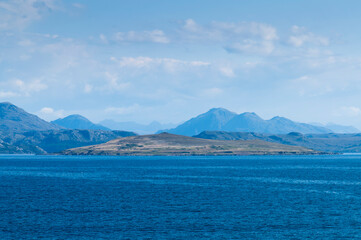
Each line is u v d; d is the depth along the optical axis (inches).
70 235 2765.7
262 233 2812.5
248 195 4660.4
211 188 5408.5
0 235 2760.8
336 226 3006.9
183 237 2719.0
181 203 4067.4
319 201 4170.8
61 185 5895.7
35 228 2962.6
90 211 3622.0
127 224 3090.6
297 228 2952.8
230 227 2989.7
